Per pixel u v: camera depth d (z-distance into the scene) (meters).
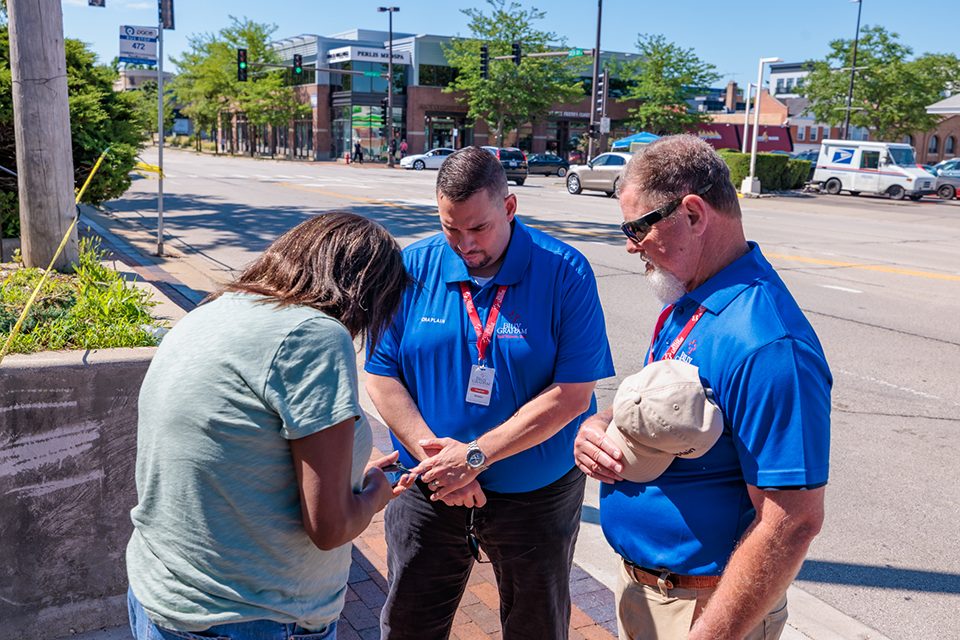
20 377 2.78
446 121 56.12
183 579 1.67
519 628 2.62
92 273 4.29
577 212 20.50
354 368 1.69
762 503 1.74
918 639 3.48
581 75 57.34
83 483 2.94
